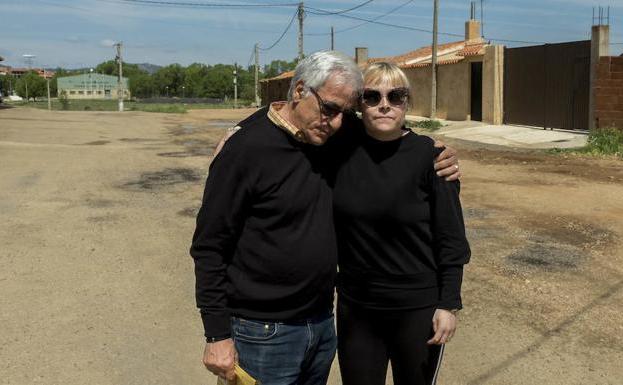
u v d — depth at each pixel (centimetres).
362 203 240
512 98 2091
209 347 229
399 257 247
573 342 410
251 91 8656
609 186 977
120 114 3762
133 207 833
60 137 1888
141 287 521
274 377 238
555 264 573
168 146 1656
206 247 227
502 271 553
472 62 2339
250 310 232
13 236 677
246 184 222
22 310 467
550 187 971
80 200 877
